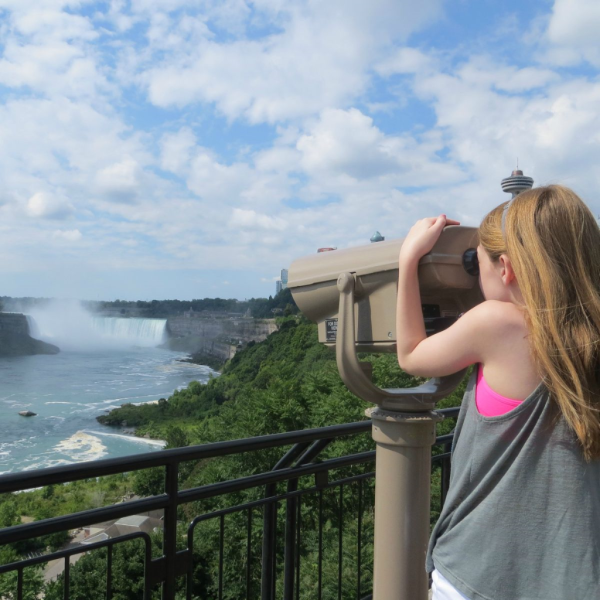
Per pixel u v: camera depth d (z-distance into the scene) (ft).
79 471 5.20
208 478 66.64
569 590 3.20
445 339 3.69
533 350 3.32
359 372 4.83
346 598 27.32
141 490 111.24
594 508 3.24
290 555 7.32
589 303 3.17
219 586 6.65
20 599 5.23
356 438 65.98
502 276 3.75
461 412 3.75
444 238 4.29
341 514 7.85
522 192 3.64
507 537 3.36
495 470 3.43
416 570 4.77
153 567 5.96
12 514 148.66
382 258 4.74
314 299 5.47
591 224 3.36
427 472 4.85
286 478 7.12
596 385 3.14
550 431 3.30
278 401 76.64
